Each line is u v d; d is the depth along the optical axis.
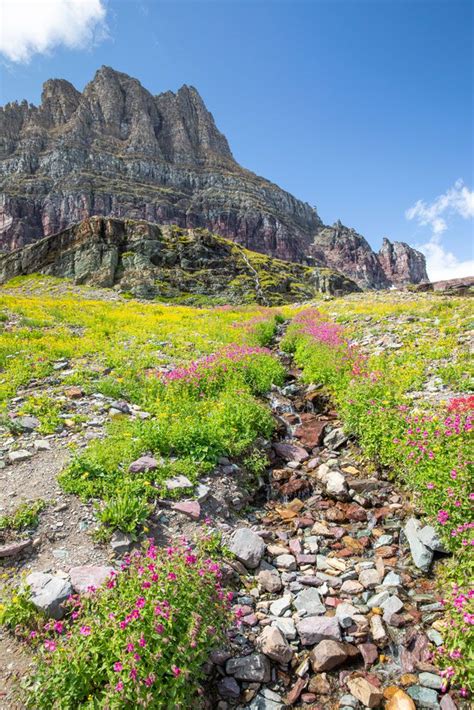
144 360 17.77
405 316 24.42
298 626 6.54
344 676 5.90
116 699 4.59
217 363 16.16
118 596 5.89
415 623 6.51
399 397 12.20
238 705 5.54
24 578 6.32
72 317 28.69
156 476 9.03
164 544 7.56
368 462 10.88
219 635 5.75
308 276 149.12
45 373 15.23
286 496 10.23
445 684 5.53
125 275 86.94
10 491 8.37
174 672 4.81
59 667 4.97
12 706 4.89
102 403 12.89
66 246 90.88
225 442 10.68
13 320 25.44
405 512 9.02
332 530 8.98
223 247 122.00
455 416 9.41
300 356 20.61
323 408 14.77
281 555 8.26
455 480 7.58
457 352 16.02
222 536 8.22
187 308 45.28
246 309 46.72
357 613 6.82
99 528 7.52
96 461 9.09
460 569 6.80
